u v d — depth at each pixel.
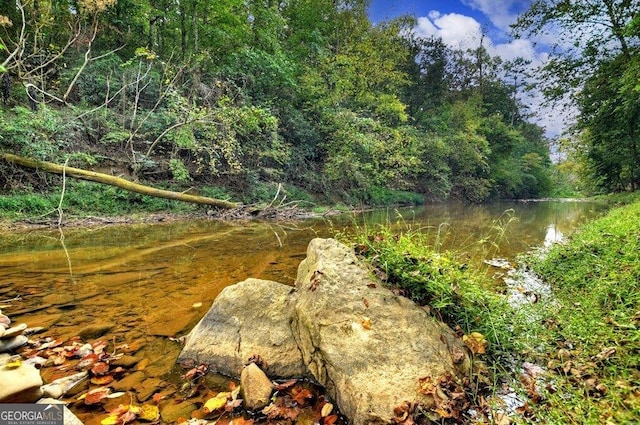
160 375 2.17
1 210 7.25
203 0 13.06
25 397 1.67
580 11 11.37
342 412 1.83
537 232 8.41
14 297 3.39
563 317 2.79
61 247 5.57
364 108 17.47
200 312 3.13
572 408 1.72
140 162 9.84
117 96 10.91
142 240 6.41
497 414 1.78
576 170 18.73
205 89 11.11
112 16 12.93
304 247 6.07
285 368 2.20
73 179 8.83
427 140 20.70
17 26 9.73
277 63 13.64
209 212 10.16
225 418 1.80
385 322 2.21
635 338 2.06
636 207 7.27
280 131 13.80
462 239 7.27
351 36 18.77
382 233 3.22
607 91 11.72
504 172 26.84
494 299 2.71
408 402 1.75
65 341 2.55
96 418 1.76
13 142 7.84
